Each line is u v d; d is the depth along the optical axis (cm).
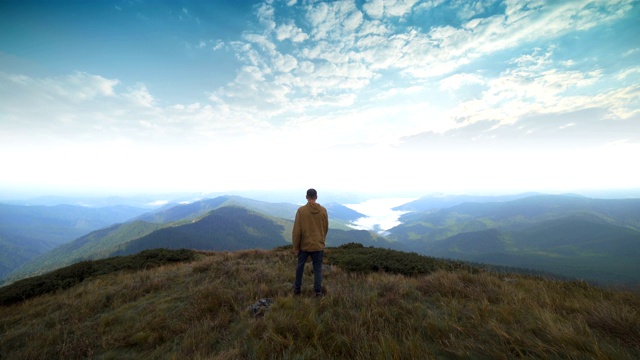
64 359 430
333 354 350
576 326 372
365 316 436
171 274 995
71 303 743
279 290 644
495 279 722
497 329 355
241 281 782
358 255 1179
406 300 552
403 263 1069
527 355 310
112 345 457
